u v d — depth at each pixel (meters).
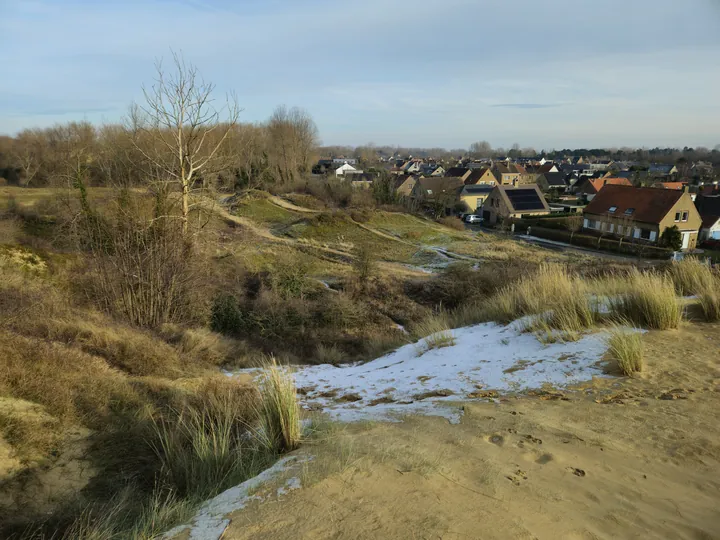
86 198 15.62
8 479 4.08
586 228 50.66
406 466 3.03
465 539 2.21
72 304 12.34
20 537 3.37
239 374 8.98
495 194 59.84
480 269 20.94
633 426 3.69
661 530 2.33
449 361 6.98
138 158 18.77
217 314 14.45
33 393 5.45
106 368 7.23
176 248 14.43
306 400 6.16
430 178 70.06
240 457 3.72
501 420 3.98
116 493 3.91
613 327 6.63
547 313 7.91
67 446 4.78
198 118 16.64
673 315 6.71
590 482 2.83
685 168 116.94
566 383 5.04
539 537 2.24
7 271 15.62
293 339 13.24
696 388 4.49
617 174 98.38
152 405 6.04
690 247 44.78
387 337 12.70
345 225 42.94
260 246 32.28
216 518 2.61
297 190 59.75
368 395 6.03
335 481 2.87
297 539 2.28
